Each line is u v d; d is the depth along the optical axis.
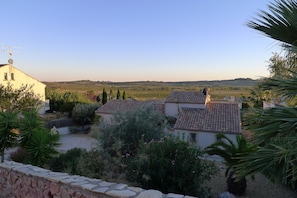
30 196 4.39
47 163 7.57
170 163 6.69
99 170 7.33
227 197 7.87
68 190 3.70
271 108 2.66
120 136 8.97
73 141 21.00
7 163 5.32
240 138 8.70
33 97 20.78
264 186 9.77
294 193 9.02
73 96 30.67
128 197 3.10
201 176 7.14
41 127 6.77
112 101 27.17
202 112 19.39
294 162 2.38
